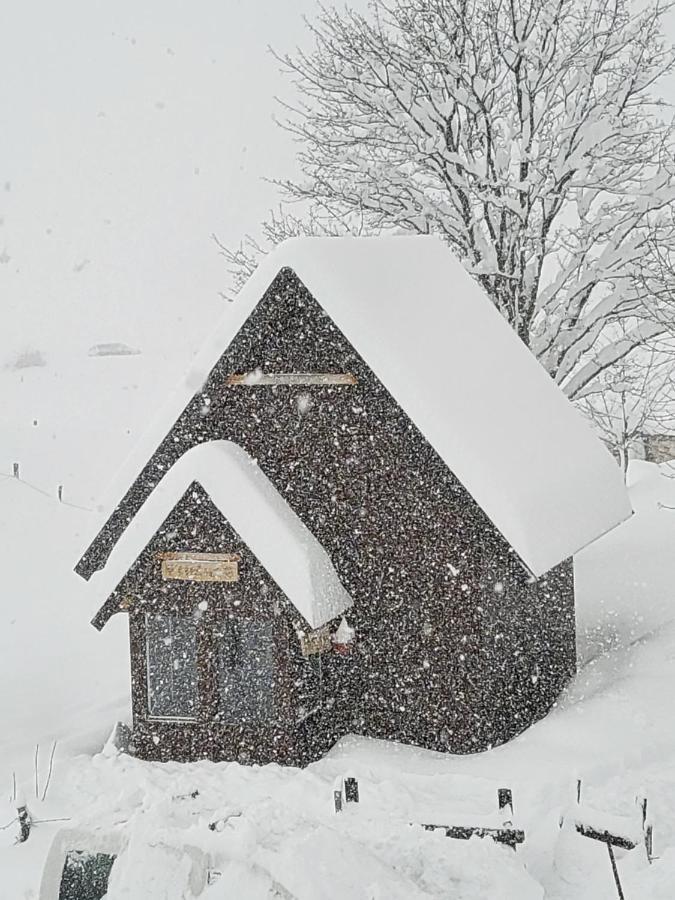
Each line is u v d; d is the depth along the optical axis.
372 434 11.49
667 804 9.35
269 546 10.81
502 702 11.62
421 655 11.51
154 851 6.77
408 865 7.15
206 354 11.51
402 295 12.04
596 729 11.20
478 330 12.96
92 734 12.51
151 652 11.75
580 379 20.95
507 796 8.17
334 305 10.94
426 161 20.98
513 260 21.02
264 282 11.14
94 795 10.49
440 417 10.56
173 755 11.51
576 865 7.92
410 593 11.50
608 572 18.31
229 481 11.00
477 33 20.78
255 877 6.53
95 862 7.21
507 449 11.09
